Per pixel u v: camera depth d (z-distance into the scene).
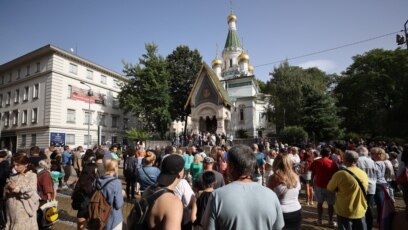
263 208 2.34
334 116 29.44
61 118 34.31
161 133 37.16
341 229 4.92
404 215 2.20
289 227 4.22
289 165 4.46
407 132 30.83
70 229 6.99
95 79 40.25
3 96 41.25
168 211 2.41
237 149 2.65
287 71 37.91
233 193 2.38
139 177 6.47
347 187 4.84
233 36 56.19
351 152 5.10
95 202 4.24
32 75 36.12
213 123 37.50
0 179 6.63
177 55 44.91
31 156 8.16
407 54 39.72
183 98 44.16
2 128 40.00
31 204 5.05
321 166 7.36
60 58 34.88
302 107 31.73
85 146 37.31
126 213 8.20
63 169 12.98
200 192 4.88
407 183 2.30
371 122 40.97
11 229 4.86
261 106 46.53
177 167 2.83
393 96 42.19
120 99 38.84
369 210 6.09
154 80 36.25
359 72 46.47
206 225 2.40
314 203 10.15
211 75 34.72
